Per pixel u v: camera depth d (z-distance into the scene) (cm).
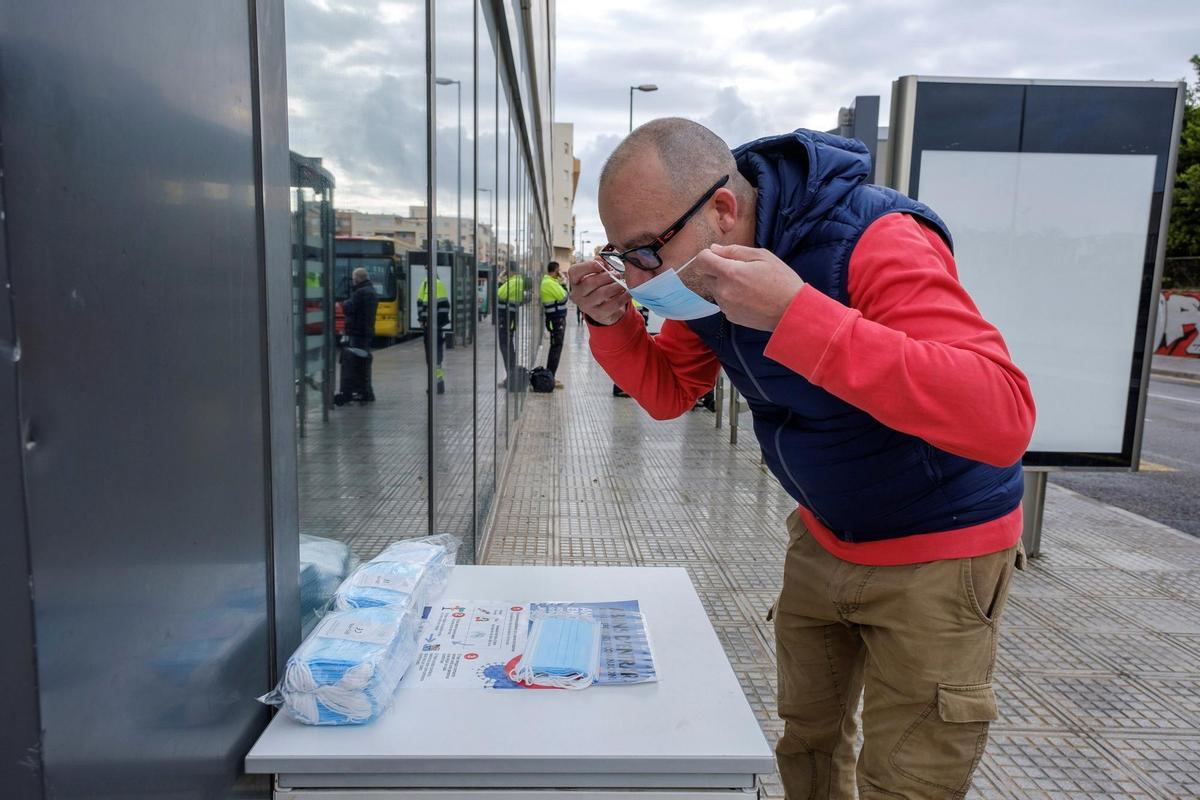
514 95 691
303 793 115
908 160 446
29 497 67
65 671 72
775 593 414
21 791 69
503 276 632
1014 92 439
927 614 155
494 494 535
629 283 154
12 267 66
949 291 133
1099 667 346
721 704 128
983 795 258
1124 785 264
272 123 119
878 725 163
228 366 106
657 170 140
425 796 116
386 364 216
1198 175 2331
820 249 143
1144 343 450
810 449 159
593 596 167
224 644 106
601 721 123
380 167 203
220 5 102
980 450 123
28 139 67
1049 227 446
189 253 94
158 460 88
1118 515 590
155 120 86
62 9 70
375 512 210
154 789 88
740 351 158
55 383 70
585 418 985
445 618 155
